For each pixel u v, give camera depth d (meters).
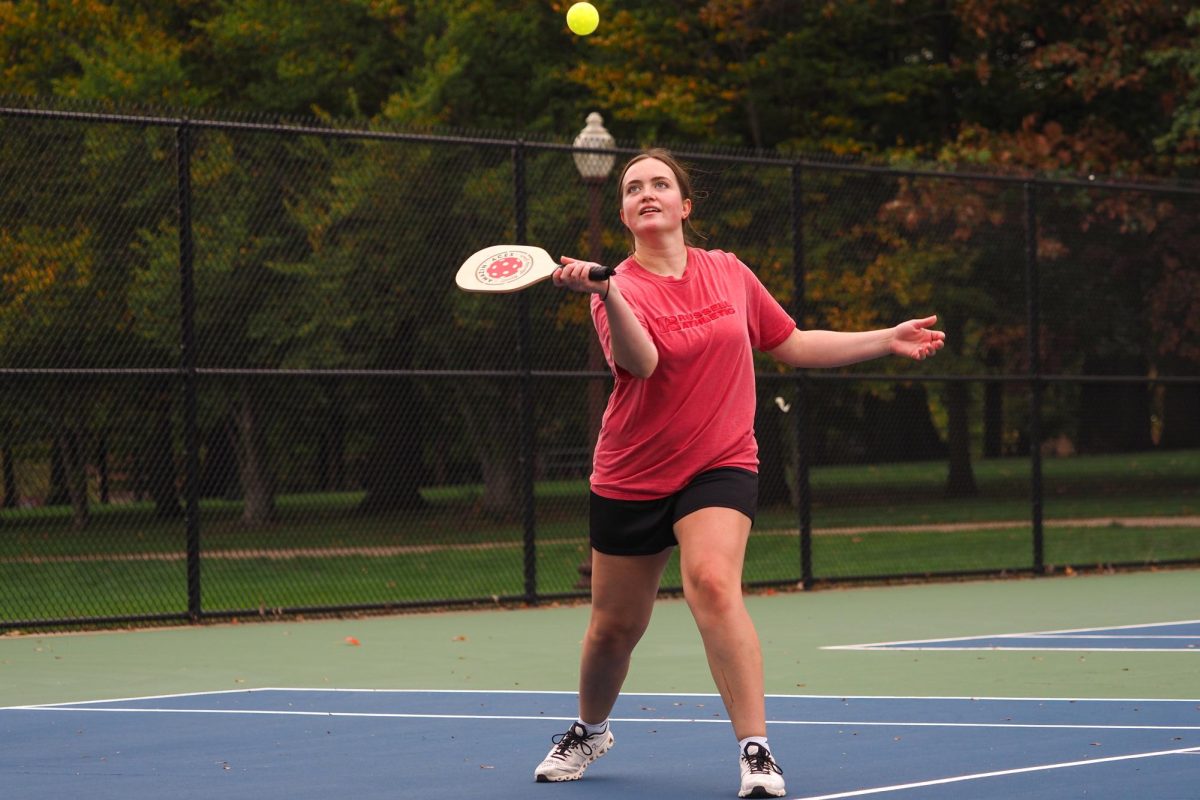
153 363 26.66
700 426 8.52
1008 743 10.49
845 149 43.78
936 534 33.59
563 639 17.84
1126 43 43.66
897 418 39.66
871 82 44.69
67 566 28.67
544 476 32.16
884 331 9.14
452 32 41.44
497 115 45.31
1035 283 26.06
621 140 46.06
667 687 13.74
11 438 29.03
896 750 10.22
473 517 32.84
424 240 27.62
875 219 28.92
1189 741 10.54
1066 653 16.11
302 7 43.94
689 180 9.09
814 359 9.23
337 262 27.48
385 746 10.64
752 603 21.97
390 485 33.59
